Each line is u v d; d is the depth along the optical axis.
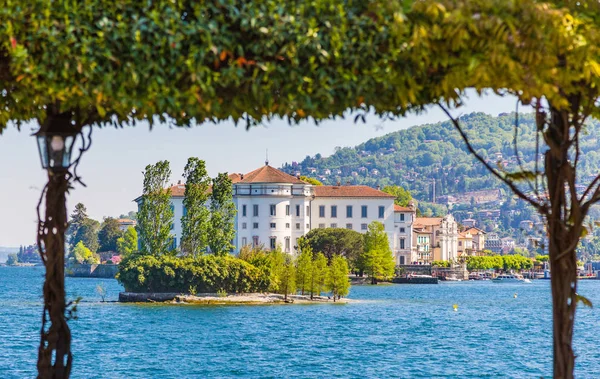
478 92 17.25
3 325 134.25
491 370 88.12
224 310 164.75
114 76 16.25
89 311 159.25
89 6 15.82
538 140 18.48
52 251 19.09
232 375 84.06
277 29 15.84
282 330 130.88
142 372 85.81
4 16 15.88
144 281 180.88
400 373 85.75
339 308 181.12
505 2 16.25
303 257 198.62
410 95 16.58
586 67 16.53
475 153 18.45
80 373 84.56
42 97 17.30
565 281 18.00
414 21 16.33
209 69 16.14
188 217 190.88
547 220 18.38
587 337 122.75
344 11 16.25
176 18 15.80
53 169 19.09
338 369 88.69
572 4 17.89
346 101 16.67
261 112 17.25
